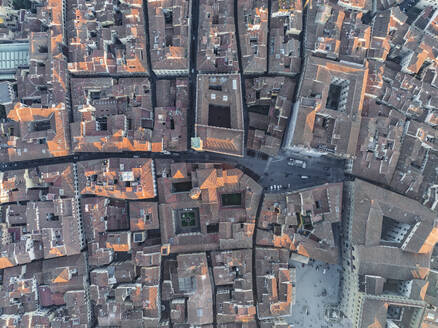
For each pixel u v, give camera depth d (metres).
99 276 105.38
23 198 109.19
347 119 104.00
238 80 107.31
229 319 106.06
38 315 104.81
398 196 104.81
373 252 101.44
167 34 110.75
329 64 103.50
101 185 105.50
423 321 98.94
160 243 109.62
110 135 105.31
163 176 108.88
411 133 108.62
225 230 107.00
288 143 108.12
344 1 109.62
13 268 107.25
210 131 104.75
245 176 108.75
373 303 98.06
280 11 107.19
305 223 110.56
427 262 101.50
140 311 105.31
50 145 106.44
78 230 108.69
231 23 108.56
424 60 109.75
